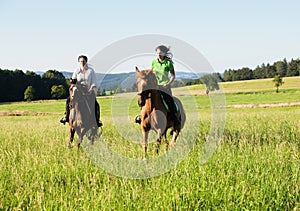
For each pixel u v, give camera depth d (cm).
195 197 546
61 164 778
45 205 535
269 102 4884
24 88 8081
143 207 521
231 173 660
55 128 1689
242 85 7950
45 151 943
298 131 1291
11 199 570
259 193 557
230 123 1666
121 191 592
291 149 930
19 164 803
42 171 725
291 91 6550
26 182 643
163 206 515
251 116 2147
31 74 8706
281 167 691
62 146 1036
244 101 5094
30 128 1711
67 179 666
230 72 9331
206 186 584
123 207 520
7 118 3309
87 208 512
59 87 8069
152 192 583
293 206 527
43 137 1241
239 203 516
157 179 665
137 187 587
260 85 7775
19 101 7862
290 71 9744
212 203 528
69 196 566
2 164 785
